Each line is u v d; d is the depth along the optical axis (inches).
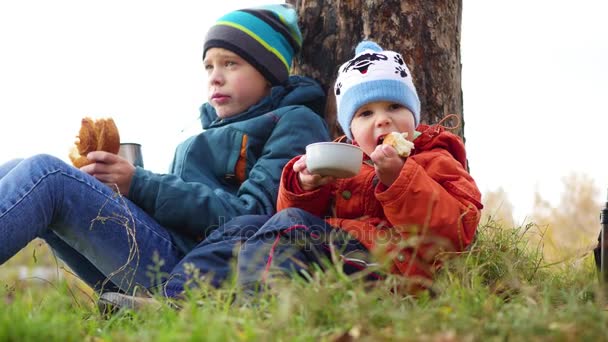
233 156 90.2
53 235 85.0
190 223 83.4
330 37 100.8
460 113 101.7
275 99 95.4
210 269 77.5
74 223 79.2
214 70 94.6
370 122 81.8
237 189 90.8
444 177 78.4
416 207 74.3
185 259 78.7
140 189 82.9
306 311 62.3
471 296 65.5
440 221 74.2
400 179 74.3
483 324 59.2
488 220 90.7
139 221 81.7
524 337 57.3
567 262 85.7
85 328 68.2
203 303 65.1
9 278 82.1
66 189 78.2
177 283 77.2
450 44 99.9
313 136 91.4
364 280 73.5
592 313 59.8
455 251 75.7
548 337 57.3
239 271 72.8
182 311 63.4
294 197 79.0
